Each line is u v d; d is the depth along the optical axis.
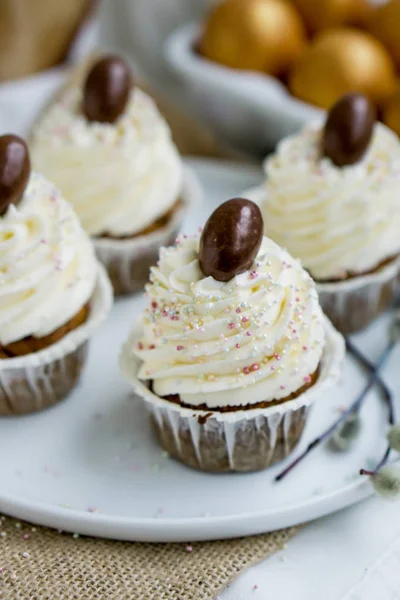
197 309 0.44
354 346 0.52
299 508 0.44
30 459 0.47
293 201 0.52
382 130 0.54
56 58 0.65
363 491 0.45
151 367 0.45
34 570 0.42
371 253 0.51
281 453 0.46
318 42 0.61
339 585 0.43
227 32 0.62
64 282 0.47
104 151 0.54
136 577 0.42
